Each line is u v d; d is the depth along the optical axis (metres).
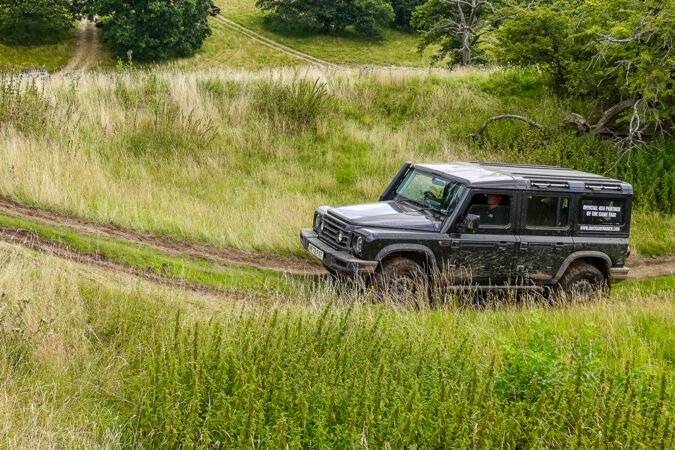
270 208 12.62
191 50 70.00
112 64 66.06
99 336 6.21
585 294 9.94
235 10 87.94
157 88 17.38
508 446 4.40
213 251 10.34
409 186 10.07
